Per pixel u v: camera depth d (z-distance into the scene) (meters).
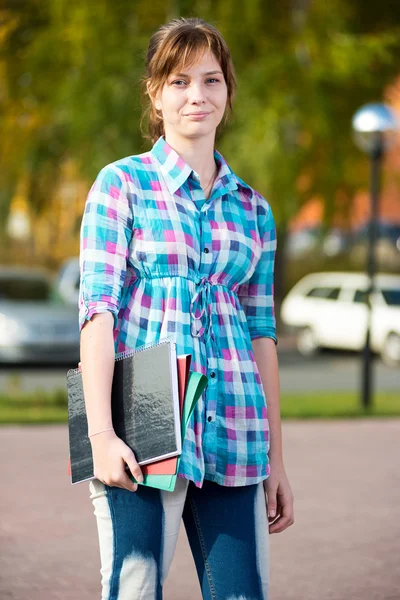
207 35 4.54
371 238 20.97
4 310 26.73
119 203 4.38
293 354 37.56
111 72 24.42
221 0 26.17
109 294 4.26
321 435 16.48
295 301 38.56
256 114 25.72
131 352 4.20
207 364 4.43
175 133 4.58
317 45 27.16
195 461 4.30
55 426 17.12
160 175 4.50
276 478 4.70
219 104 4.57
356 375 30.61
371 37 28.03
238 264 4.57
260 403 4.55
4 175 30.20
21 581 8.27
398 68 30.17
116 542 4.25
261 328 4.84
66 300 28.36
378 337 35.31
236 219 4.61
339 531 10.05
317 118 26.44
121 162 4.48
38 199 31.39
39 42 25.19
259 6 26.17
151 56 4.62
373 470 13.37
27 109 28.02
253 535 4.46
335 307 37.16
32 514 10.63
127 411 4.16
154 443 4.09
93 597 7.87
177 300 4.38
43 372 26.83
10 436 15.99
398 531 10.07
